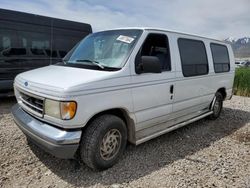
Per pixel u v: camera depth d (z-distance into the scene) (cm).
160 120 430
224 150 459
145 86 383
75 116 302
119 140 368
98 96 321
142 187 321
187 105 493
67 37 884
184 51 477
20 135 467
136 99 372
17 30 758
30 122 343
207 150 454
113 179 337
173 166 383
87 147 329
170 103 441
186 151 443
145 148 442
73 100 297
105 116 347
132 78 363
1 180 321
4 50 732
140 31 399
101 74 336
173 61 442
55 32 850
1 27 723
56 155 311
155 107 410
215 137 529
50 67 413
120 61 365
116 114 379
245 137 539
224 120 668
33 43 796
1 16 722
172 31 457
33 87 336
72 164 370
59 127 311
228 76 665
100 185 322
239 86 1240
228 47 674
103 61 380
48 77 341
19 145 423
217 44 615
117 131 361
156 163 388
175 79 443
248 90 1212
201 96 543
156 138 496
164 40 435
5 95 759
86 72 346
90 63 380
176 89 448
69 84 304
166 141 485
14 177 330
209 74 562
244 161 415
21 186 312
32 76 366
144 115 392
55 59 855
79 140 313
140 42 384
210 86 576
